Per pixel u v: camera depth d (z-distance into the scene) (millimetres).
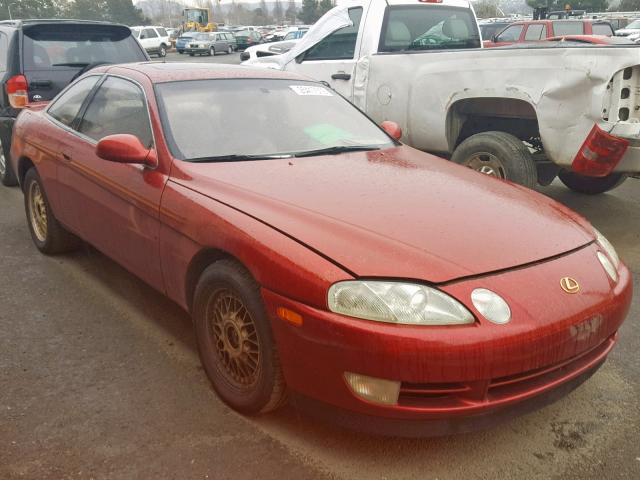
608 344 2730
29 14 76500
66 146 4219
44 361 3344
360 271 2346
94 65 7469
